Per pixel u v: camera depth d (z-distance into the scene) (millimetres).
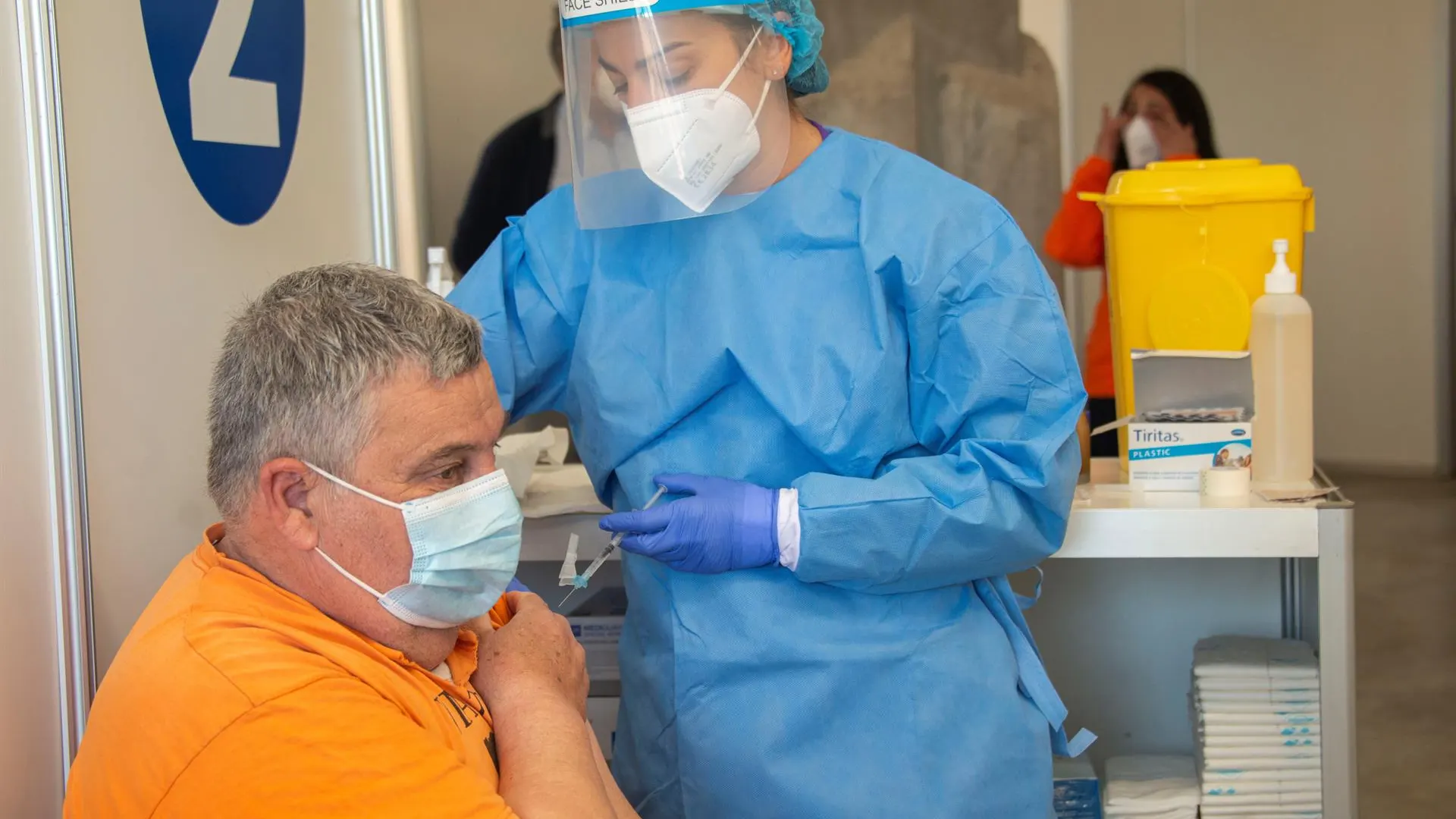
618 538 1406
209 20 1677
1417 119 5211
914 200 1431
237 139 1749
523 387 1605
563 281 1569
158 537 1542
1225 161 1974
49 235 1314
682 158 1360
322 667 1001
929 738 1432
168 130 1582
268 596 1052
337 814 950
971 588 1530
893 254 1398
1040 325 1402
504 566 1125
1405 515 5148
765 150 1449
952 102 3572
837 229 1436
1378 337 5512
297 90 1929
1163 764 2100
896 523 1359
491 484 1107
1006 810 1474
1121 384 2006
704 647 1442
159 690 977
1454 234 5305
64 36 1383
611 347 1511
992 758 1459
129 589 1479
